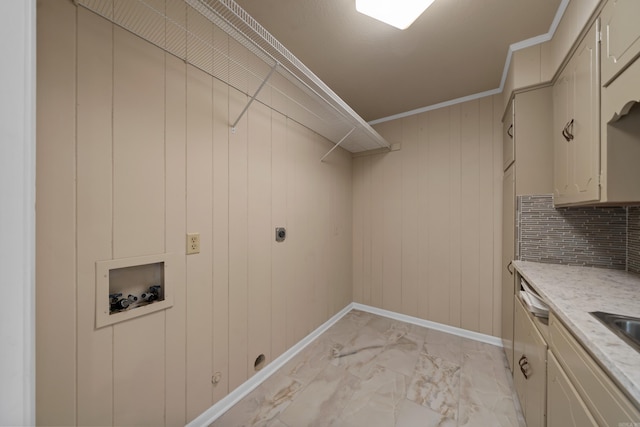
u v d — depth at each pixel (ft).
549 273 4.81
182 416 4.30
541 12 4.83
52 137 2.92
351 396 5.42
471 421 4.76
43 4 2.83
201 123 4.58
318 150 8.14
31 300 1.15
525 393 4.56
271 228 6.25
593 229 5.30
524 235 5.82
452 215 8.39
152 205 3.86
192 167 4.43
